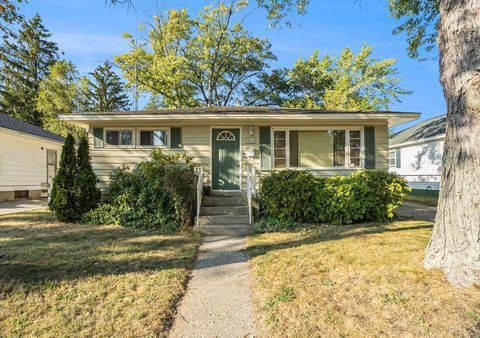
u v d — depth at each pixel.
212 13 20.88
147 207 7.39
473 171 2.92
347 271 3.58
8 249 4.80
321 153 9.16
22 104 26.36
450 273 2.97
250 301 3.18
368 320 2.54
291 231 6.36
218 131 9.33
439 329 2.32
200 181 7.72
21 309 2.94
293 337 2.41
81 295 3.22
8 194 13.16
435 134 13.90
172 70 21.11
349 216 7.06
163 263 4.29
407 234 5.32
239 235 6.36
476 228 2.86
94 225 7.07
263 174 8.82
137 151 9.09
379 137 9.06
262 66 24.78
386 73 23.06
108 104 31.52
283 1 8.32
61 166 7.60
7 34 6.64
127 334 2.54
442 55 3.35
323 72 24.44
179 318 2.85
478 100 2.93
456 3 3.15
